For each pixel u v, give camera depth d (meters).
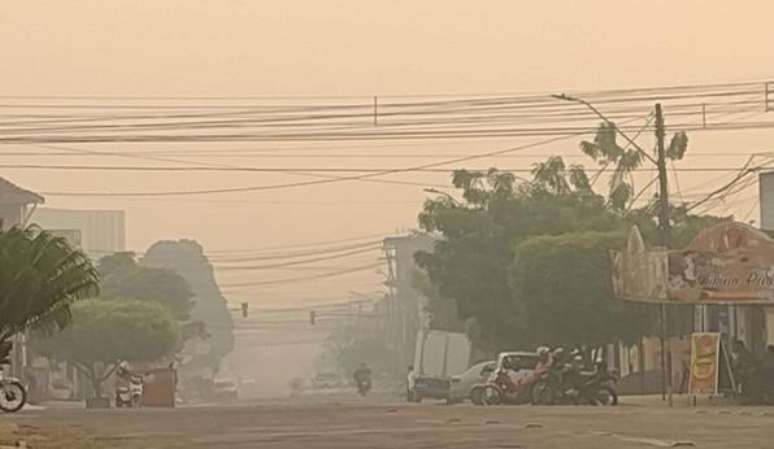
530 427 44.62
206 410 68.38
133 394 98.50
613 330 93.00
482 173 106.69
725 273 70.06
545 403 74.06
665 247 73.75
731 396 69.56
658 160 74.75
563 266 93.00
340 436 41.31
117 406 97.19
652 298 71.75
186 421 53.28
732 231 70.06
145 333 134.12
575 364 73.56
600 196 107.62
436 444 37.03
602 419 49.59
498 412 57.22
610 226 102.75
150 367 139.62
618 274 77.31
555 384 73.81
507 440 38.19
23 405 67.62
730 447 34.91
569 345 94.75
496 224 104.75
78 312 131.75
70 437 42.88
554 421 48.34
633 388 93.81
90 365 133.50
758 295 69.81
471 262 104.25
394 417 53.62
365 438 40.16
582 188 107.56
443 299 122.25
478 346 107.56
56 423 52.53
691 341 71.50
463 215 105.19
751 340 83.56
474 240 104.38
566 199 105.94
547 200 106.06
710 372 67.81
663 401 73.06
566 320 93.31
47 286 51.38
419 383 98.94
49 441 41.19
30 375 117.06
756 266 69.81
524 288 94.56
